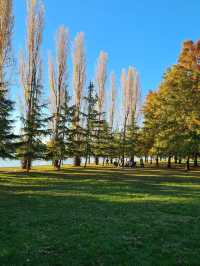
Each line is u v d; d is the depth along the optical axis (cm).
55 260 805
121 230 1100
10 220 1226
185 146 3972
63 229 1100
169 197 1864
